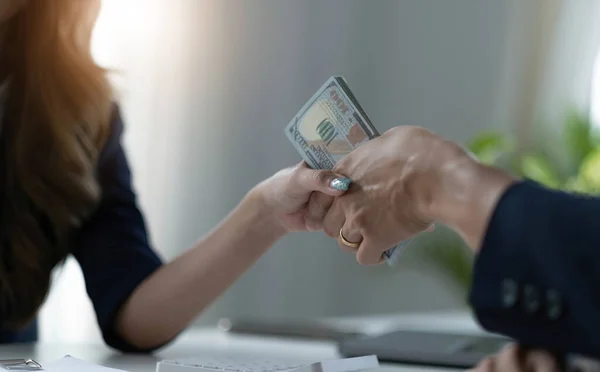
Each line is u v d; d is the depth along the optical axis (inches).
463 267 140.0
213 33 118.0
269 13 124.6
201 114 116.8
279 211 45.7
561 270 22.9
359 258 35.5
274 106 124.9
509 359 25.7
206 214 117.4
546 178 147.6
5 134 55.3
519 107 158.4
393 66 140.9
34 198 54.1
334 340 53.6
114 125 58.4
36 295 55.7
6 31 55.9
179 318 49.4
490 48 154.2
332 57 132.7
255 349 50.8
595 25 164.1
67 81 55.7
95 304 51.7
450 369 41.7
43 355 45.6
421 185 30.0
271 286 127.7
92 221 55.8
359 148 36.1
